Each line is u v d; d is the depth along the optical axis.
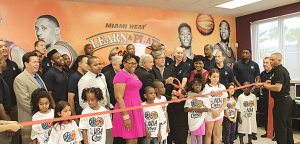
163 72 3.06
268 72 4.48
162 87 2.56
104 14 4.89
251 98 3.51
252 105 3.51
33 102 2.20
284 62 5.65
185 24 5.95
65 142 2.03
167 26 5.69
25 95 2.29
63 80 3.11
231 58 6.75
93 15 4.78
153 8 5.46
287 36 5.57
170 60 4.32
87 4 4.71
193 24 6.09
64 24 4.50
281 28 5.68
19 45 4.11
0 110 2.44
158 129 2.45
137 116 2.23
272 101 3.72
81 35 4.66
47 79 2.99
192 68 3.83
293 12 5.34
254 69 4.46
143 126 2.29
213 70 3.00
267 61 4.42
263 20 6.07
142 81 2.55
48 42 4.35
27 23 4.16
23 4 4.13
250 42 6.43
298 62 5.36
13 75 3.42
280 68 3.26
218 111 2.86
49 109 2.28
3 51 3.37
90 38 4.75
